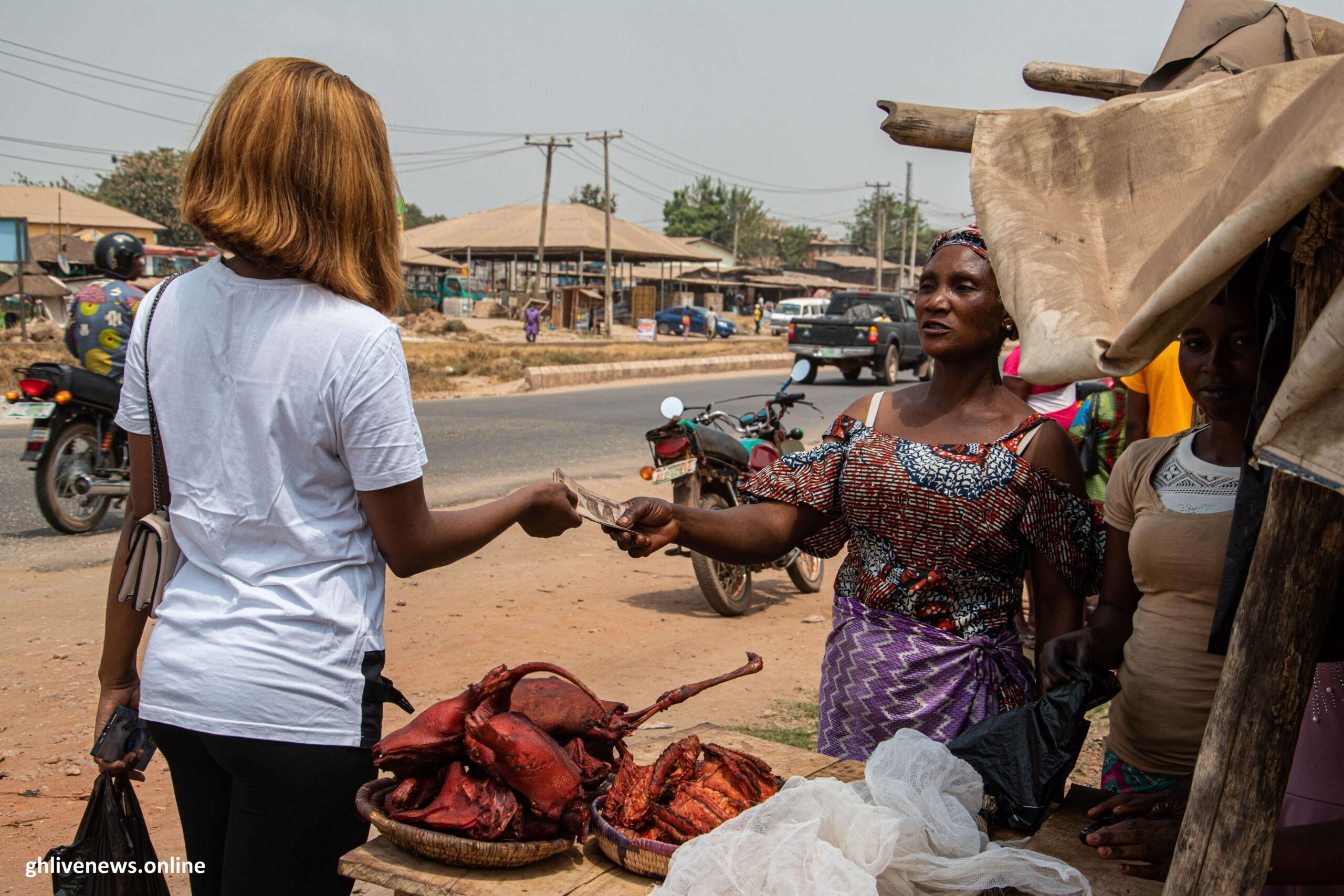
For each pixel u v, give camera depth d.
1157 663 2.21
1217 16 2.03
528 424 14.17
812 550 2.59
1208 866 1.53
